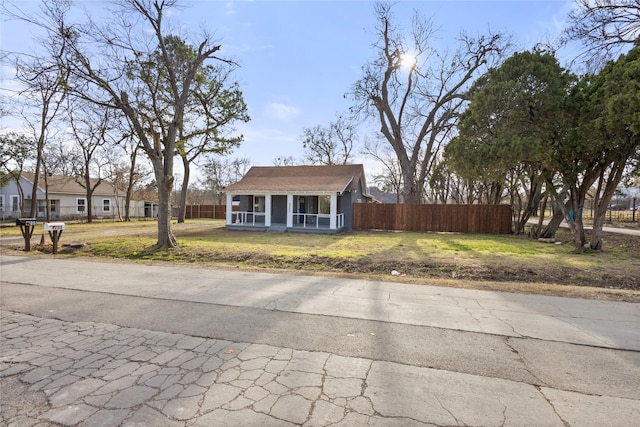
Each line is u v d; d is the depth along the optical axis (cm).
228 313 471
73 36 1041
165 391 267
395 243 1362
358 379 287
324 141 3744
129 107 1119
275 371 301
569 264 848
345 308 493
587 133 973
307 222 2112
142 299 543
